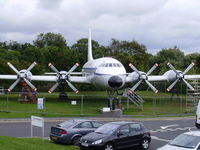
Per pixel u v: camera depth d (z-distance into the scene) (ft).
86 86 216.74
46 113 106.42
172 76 140.15
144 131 59.26
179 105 150.30
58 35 365.40
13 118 96.99
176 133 79.66
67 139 58.75
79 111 116.16
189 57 279.69
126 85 144.66
